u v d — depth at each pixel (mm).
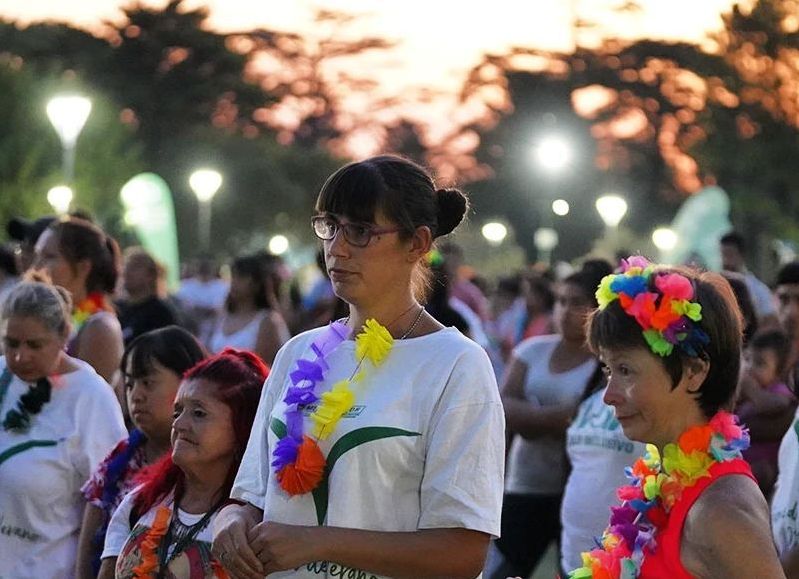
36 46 80750
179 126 81375
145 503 5383
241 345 11891
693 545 3891
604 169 87250
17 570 6199
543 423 8125
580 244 86250
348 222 4289
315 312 15969
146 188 27609
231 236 81562
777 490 5758
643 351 4004
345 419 4238
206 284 25484
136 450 6066
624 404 4043
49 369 6305
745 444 4020
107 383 7125
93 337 7488
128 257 10602
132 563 5184
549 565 11602
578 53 89062
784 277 10188
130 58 81938
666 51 87500
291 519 4266
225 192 80562
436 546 4160
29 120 57938
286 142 96625
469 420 4238
